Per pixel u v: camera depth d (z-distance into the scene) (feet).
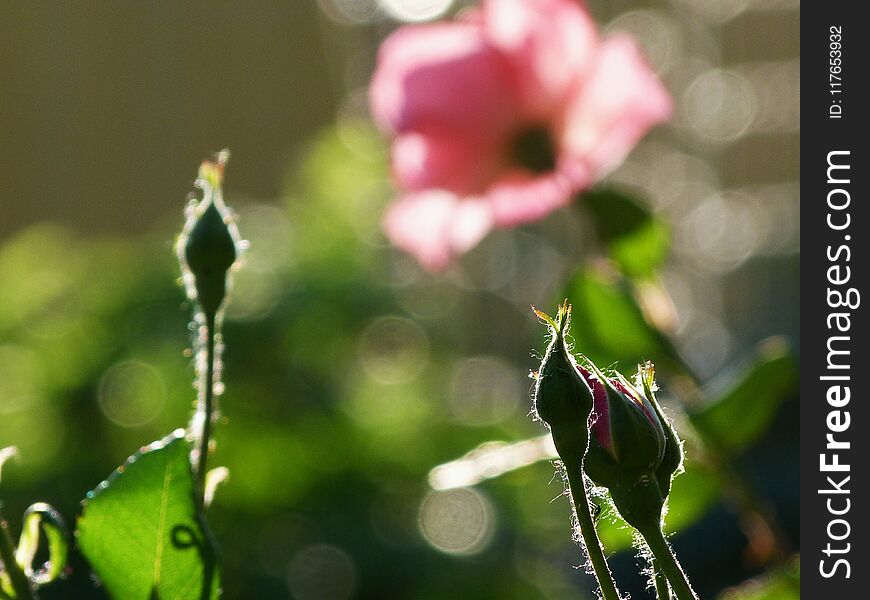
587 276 2.70
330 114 10.65
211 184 2.21
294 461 5.36
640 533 2.07
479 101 2.98
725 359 7.51
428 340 6.47
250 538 5.10
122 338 5.57
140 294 5.75
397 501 5.43
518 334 8.74
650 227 2.78
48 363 5.43
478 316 8.84
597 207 2.81
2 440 5.18
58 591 4.24
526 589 5.23
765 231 9.00
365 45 9.77
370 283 6.21
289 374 5.59
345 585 5.07
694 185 9.18
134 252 6.22
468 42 3.04
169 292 5.73
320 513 5.28
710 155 9.32
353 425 5.53
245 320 5.59
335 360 5.79
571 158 2.94
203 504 2.14
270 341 5.60
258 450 5.31
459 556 5.20
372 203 6.73
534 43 2.99
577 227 6.61
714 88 9.20
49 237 6.77
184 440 2.11
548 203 2.93
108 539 2.10
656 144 9.02
